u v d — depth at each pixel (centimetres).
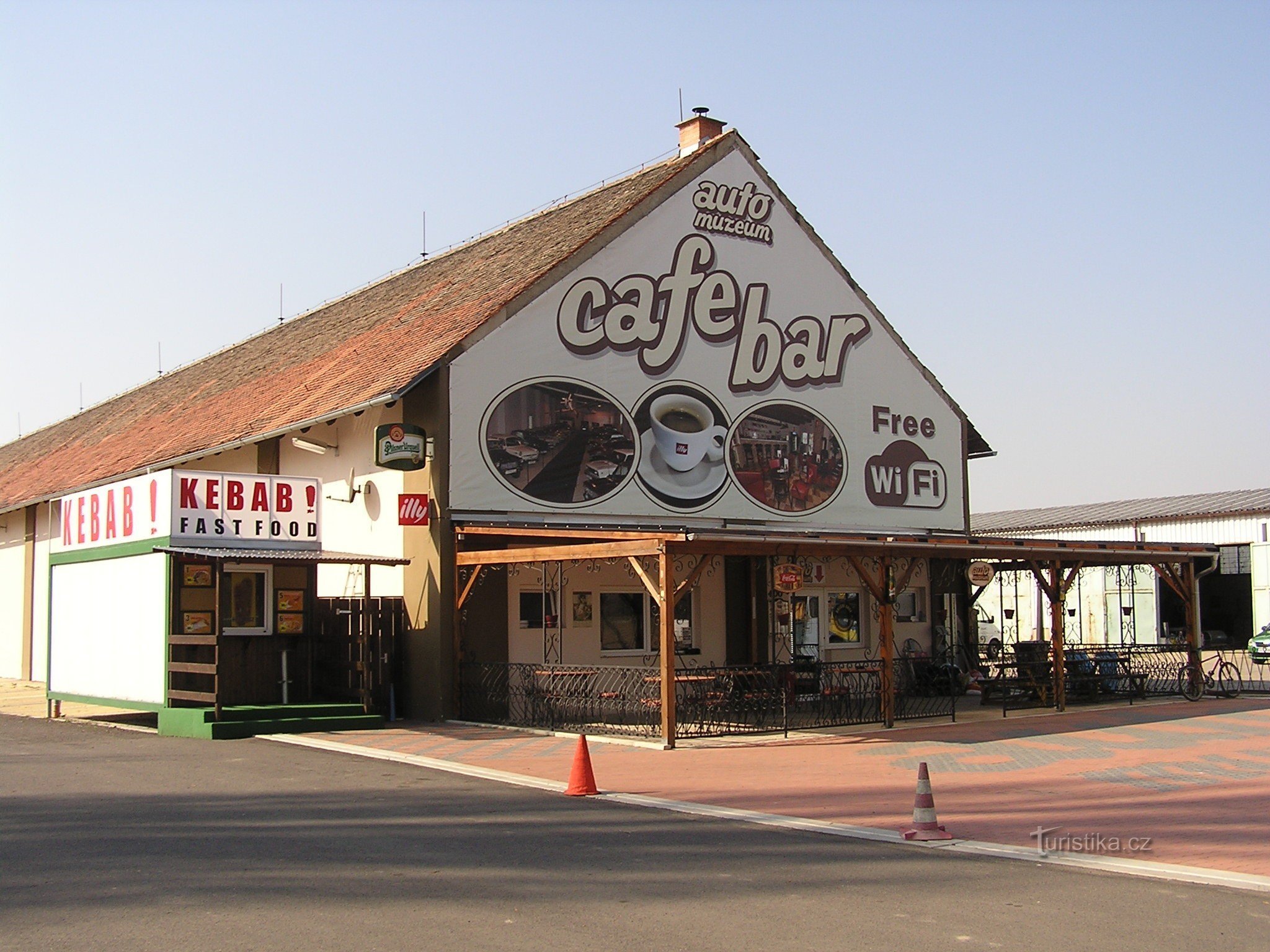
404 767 1526
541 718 2033
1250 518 4359
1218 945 750
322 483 2409
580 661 2234
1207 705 2356
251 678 2027
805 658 2550
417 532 2114
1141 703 2408
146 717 2216
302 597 2094
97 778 1425
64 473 3578
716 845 1040
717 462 2472
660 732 1866
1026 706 2317
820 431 2664
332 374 2539
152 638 1977
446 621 2055
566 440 2245
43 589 3312
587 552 1834
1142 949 739
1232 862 983
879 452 2769
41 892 851
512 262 2559
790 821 1159
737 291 2550
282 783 1389
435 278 2958
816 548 1878
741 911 816
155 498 1970
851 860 985
